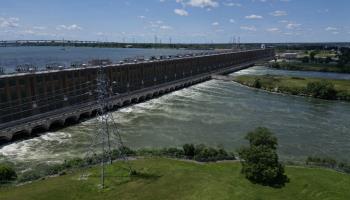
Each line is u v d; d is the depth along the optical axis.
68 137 78.25
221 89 160.88
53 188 45.16
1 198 41.91
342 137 84.88
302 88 151.38
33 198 42.06
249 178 49.31
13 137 77.06
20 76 85.56
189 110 110.56
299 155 70.94
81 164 55.09
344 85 163.75
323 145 78.31
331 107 123.50
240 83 180.12
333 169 55.94
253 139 52.84
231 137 81.69
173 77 173.62
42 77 92.12
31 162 62.16
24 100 86.75
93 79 111.69
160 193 43.88
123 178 48.59
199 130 86.88
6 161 62.50
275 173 47.84
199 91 153.75
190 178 48.62
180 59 181.25
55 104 96.06
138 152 61.38
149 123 92.31
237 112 109.88
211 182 47.19
